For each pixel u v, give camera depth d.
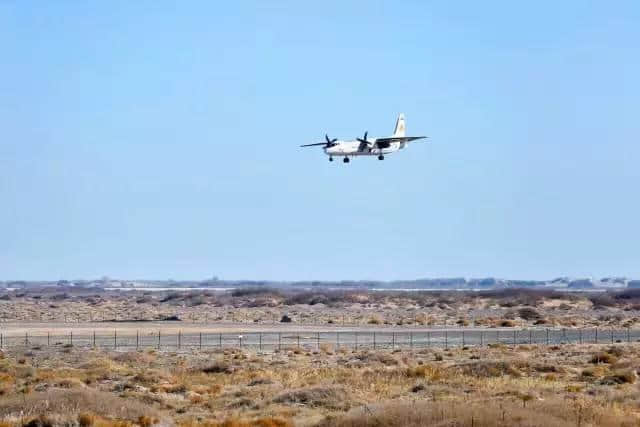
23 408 111.75
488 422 93.12
